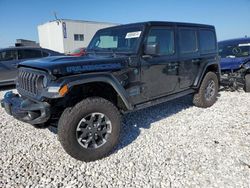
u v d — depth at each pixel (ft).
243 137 12.05
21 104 10.12
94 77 9.88
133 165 9.89
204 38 16.47
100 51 13.51
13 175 9.36
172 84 14.02
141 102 12.37
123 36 12.69
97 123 10.26
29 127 14.37
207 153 10.55
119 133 10.92
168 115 15.89
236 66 22.76
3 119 15.85
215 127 13.53
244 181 8.50
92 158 10.23
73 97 10.44
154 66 12.56
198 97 16.80
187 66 14.89
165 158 10.30
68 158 10.63
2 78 26.18
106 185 8.66
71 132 9.57
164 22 13.15
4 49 26.45
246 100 19.16
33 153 11.12
